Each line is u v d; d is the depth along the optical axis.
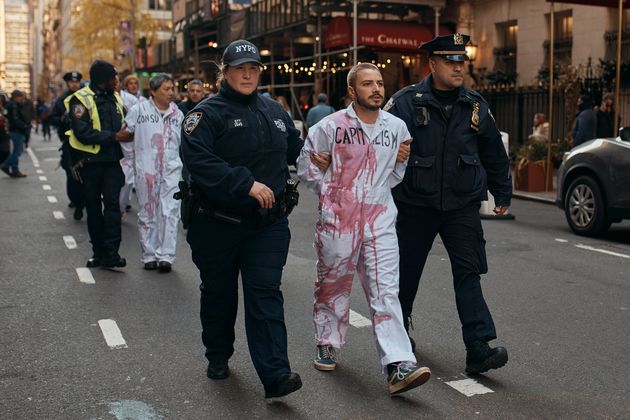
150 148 8.07
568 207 10.52
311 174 4.56
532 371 4.92
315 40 22.44
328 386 4.66
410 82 23.06
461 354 5.26
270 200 4.18
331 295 4.80
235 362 5.15
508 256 8.80
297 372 4.91
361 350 5.36
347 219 4.50
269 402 4.42
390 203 4.61
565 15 19.30
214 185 4.20
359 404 4.38
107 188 7.98
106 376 4.89
